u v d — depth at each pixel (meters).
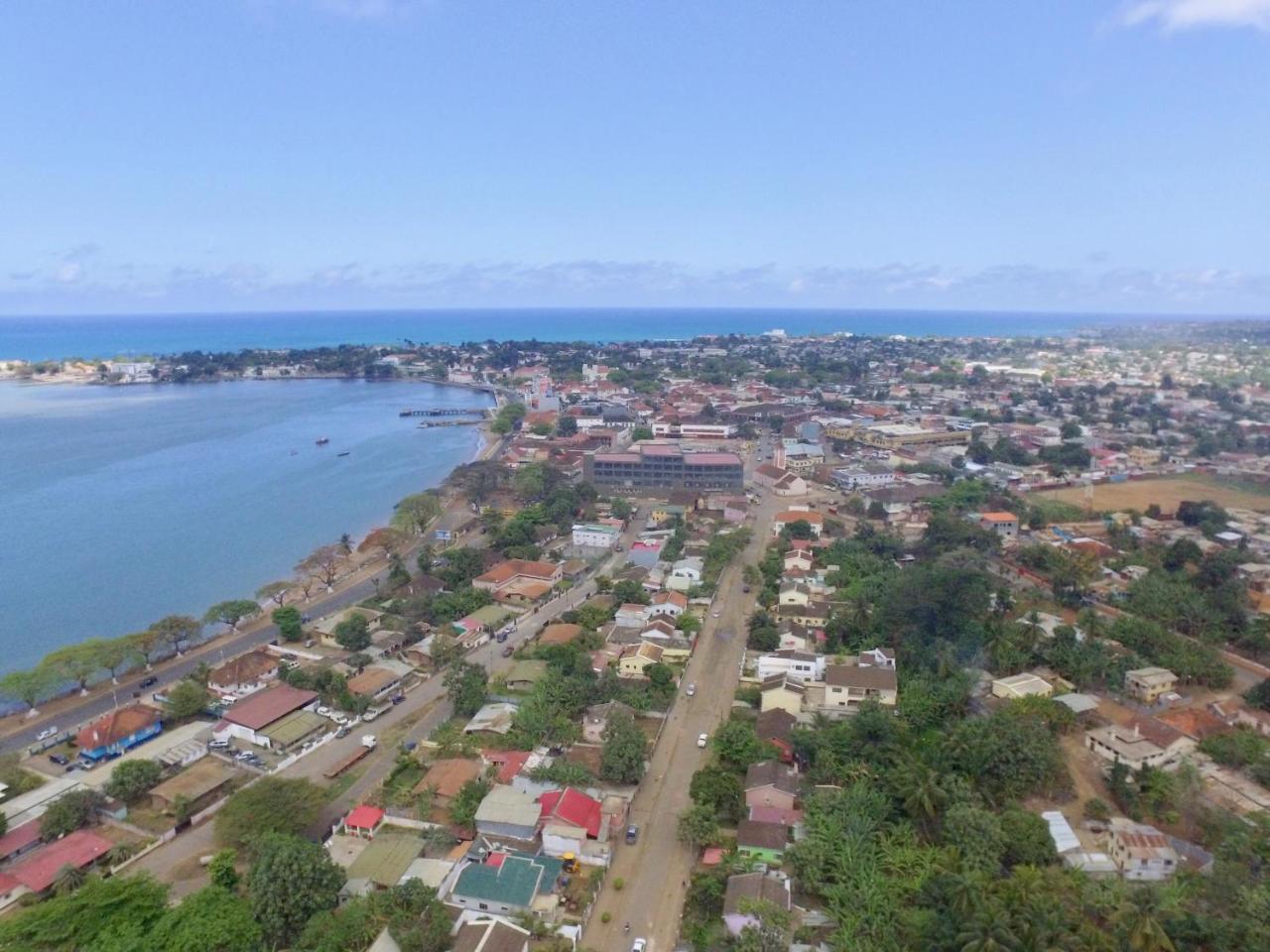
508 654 127.81
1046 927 62.03
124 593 165.88
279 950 68.38
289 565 182.50
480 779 91.25
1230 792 87.19
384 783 94.31
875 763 89.75
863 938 66.69
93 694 120.25
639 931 71.62
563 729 101.25
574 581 159.88
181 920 67.50
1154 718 99.31
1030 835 76.56
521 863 75.69
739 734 95.62
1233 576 144.00
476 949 63.81
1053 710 99.31
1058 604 140.38
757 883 71.75
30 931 65.62
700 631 135.25
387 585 159.38
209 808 90.75
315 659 127.81
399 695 116.69
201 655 132.75
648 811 88.81
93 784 92.31
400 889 71.44
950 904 65.69
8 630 148.62
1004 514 183.75
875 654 117.50
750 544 179.00
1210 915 65.94
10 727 110.56
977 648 117.06
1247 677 117.00
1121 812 85.44
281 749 101.81
